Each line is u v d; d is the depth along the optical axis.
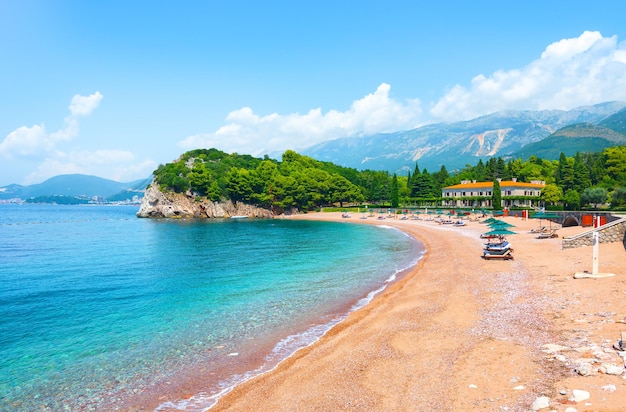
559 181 136.12
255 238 75.50
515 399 11.35
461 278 31.73
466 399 11.84
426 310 23.34
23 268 44.38
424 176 162.50
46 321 24.73
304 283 34.53
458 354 15.65
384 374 14.81
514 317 19.83
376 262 45.38
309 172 171.50
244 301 28.75
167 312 26.31
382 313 23.98
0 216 189.88
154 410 14.30
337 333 21.20
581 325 17.20
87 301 29.53
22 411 14.55
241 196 156.00
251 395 14.59
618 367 12.05
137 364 18.23
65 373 17.45
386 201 177.12
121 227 111.06
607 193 102.44
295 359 17.89
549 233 56.75
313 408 12.88
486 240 57.31
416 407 11.89
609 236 38.66
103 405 14.80
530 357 14.33
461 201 143.12
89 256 53.75
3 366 18.27
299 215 152.50
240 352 19.34
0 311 27.03
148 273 40.56
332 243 65.56
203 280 36.50
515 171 177.38
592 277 26.14
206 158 188.50
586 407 10.16
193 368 17.67
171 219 146.00
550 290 24.44
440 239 64.06
